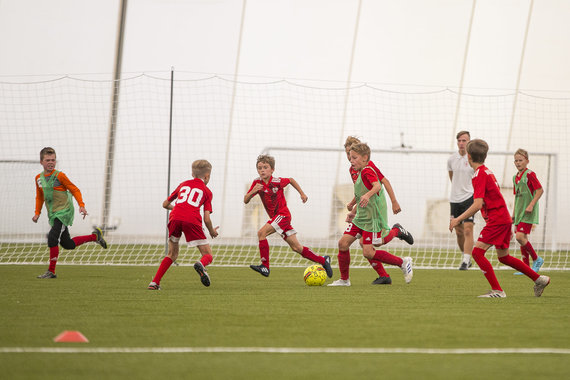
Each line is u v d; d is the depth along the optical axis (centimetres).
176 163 5428
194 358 1278
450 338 1485
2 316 1766
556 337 1504
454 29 5747
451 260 4438
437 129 5728
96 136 5394
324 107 5625
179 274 3097
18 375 1146
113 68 5469
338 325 1642
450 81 5753
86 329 1573
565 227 5709
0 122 5356
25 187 5353
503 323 1684
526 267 2275
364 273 3297
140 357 1284
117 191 5391
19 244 5181
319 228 5562
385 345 1407
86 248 4800
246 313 1830
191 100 5491
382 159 5634
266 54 5619
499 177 5797
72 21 5462
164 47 5528
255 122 5541
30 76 5400
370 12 5706
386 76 5712
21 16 5412
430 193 5694
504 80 5794
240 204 5466
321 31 5672
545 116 5800
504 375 1166
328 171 5600
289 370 1190
